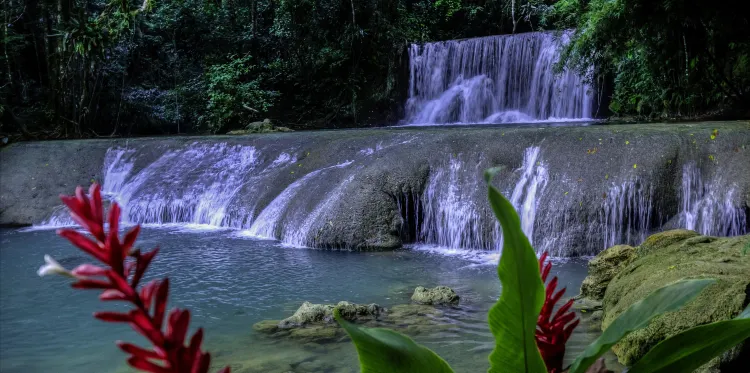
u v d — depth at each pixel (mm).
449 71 21391
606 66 15938
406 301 6359
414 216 9648
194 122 22234
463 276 7352
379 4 23016
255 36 23562
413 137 10516
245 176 11891
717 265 4473
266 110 21594
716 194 7918
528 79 19469
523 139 9367
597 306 5680
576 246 8234
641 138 8562
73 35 16688
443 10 25469
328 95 23109
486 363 4523
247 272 7750
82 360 4996
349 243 9055
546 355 910
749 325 938
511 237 800
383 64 22922
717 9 11773
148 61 22797
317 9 22969
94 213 534
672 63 13891
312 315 5617
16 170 13227
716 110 14508
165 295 535
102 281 522
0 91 19344
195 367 526
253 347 5047
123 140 14148
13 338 5555
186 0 22844
